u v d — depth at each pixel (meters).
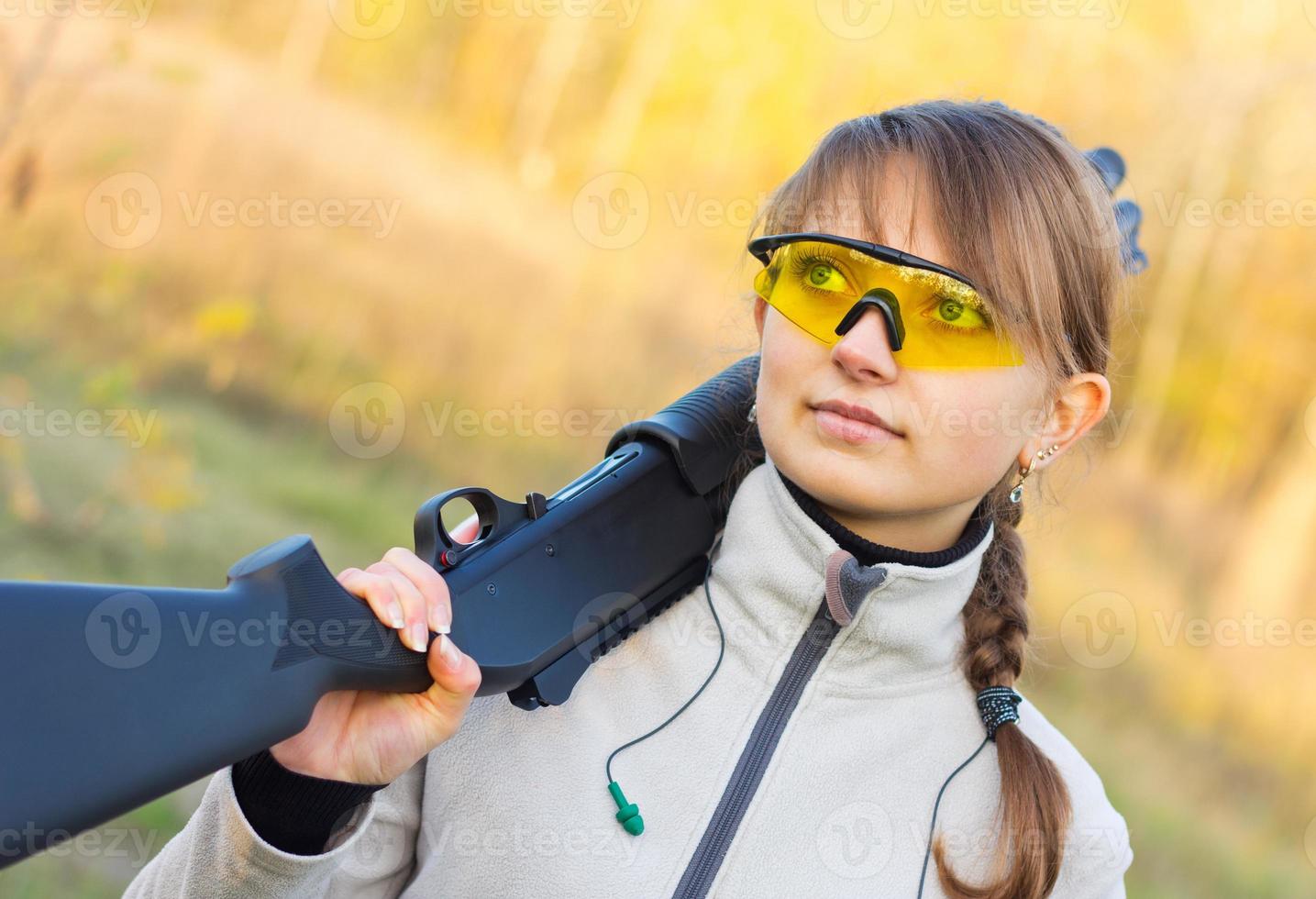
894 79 22.91
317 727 2.25
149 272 13.03
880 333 2.63
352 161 18.73
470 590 2.47
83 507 9.18
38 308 11.78
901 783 2.93
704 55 24.77
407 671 2.27
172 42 17.70
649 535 2.88
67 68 10.61
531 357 16.75
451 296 16.75
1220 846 13.48
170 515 9.88
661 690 2.94
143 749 1.82
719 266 21.14
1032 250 2.74
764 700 2.90
